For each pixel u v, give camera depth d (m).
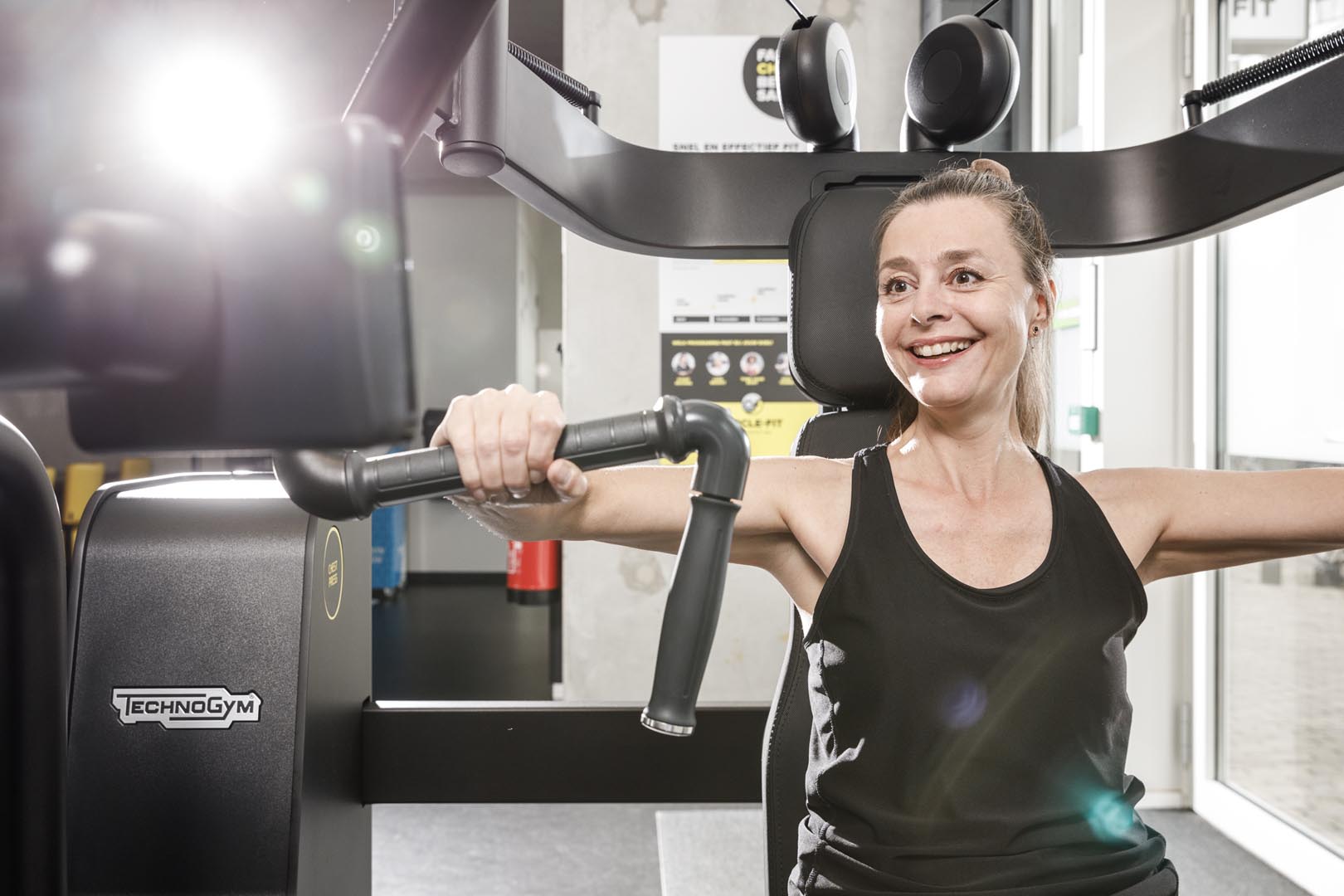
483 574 8.63
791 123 1.35
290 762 1.27
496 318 8.26
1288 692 2.89
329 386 0.33
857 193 1.29
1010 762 0.97
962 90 1.32
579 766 1.69
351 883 1.55
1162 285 3.13
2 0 0.34
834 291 1.28
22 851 0.60
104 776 1.26
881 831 0.97
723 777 1.71
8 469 0.58
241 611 1.29
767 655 3.54
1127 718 1.03
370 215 0.33
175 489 1.42
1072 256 1.40
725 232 1.34
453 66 0.55
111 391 0.35
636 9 3.46
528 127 1.09
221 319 0.33
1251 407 2.90
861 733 1.00
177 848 1.26
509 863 2.79
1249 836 2.85
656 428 0.59
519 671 5.18
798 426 3.50
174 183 0.33
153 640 1.28
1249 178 1.26
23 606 0.60
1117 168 1.37
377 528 7.64
